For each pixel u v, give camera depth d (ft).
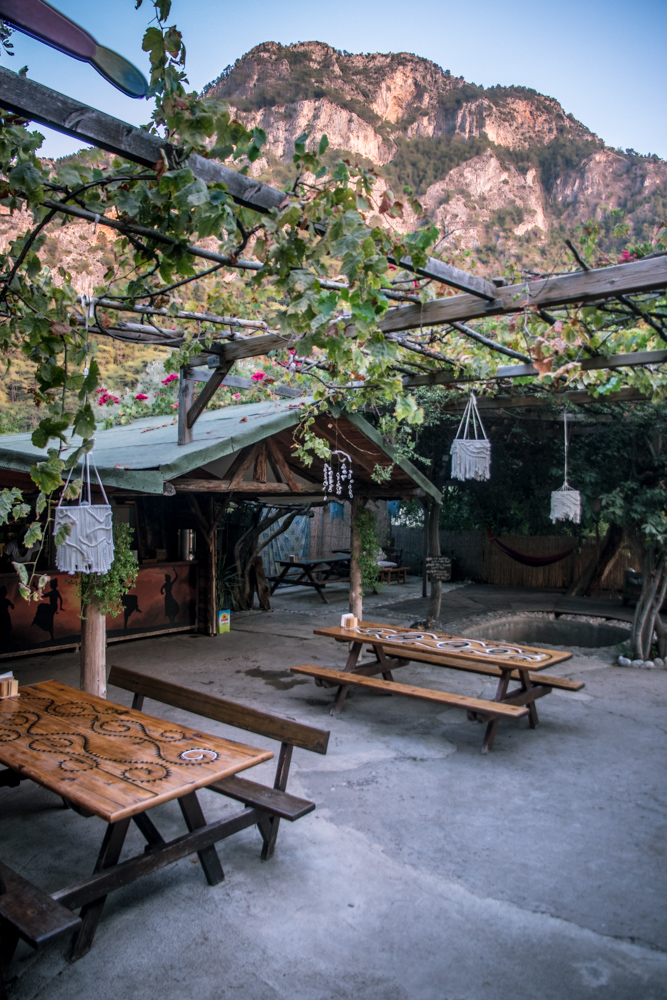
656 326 14.83
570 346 15.99
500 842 11.66
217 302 16.01
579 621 35.50
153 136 7.32
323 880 10.37
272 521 35.63
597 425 29.84
